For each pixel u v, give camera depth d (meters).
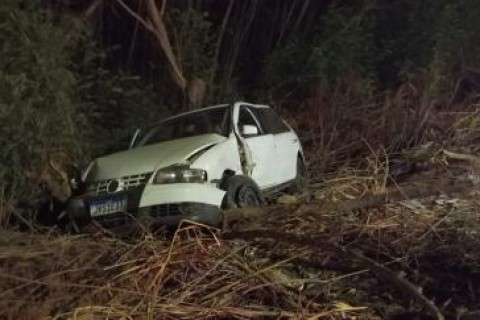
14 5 7.79
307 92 13.34
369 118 12.45
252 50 14.98
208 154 7.18
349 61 13.27
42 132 7.65
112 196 6.96
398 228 7.17
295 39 14.08
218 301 5.37
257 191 7.75
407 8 14.80
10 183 7.58
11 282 5.79
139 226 6.70
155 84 12.54
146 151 7.51
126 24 12.95
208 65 12.88
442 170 9.87
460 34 14.33
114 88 10.22
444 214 7.66
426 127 11.75
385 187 9.09
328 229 7.08
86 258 6.23
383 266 5.51
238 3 14.27
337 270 5.97
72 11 10.64
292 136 9.40
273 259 6.21
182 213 6.71
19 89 7.36
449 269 5.97
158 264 5.77
